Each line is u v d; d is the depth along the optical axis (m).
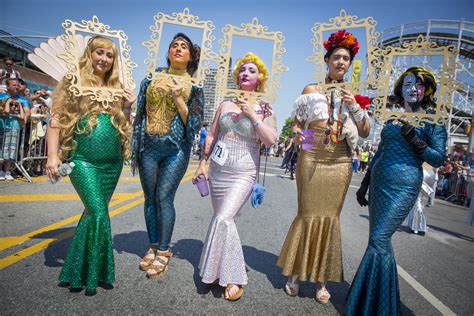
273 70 2.70
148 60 2.71
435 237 5.68
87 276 2.42
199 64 2.72
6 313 2.11
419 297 2.96
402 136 2.41
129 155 2.73
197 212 5.42
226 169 2.73
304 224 2.71
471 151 10.16
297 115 2.78
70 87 2.42
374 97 2.72
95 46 2.53
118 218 4.61
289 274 2.67
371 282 2.33
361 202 2.91
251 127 2.69
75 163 2.47
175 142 2.84
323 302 2.63
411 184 2.37
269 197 7.79
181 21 2.72
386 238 2.37
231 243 2.56
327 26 2.63
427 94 2.47
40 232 3.74
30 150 7.22
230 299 2.54
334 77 2.71
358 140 2.76
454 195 11.73
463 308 2.79
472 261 4.35
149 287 2.64
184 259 3.32
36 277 2.65
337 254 2.64
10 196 5.39
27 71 18.42
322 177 2.64
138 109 2.86
